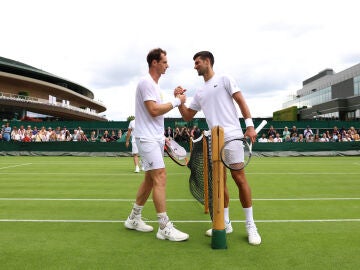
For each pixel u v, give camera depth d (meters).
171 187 7.50
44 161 15.23
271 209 5.09
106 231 3.88
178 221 4.37
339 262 2.85
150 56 3.68
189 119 4.03
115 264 2.82
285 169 11.41
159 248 3.24
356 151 18.69
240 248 3.23
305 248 3.22
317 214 4.73
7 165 13.01
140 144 3.62
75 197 6.18
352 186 7.50
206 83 3.67
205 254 3.06
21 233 3.79
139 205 3.87
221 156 3.17
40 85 68.56
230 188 7.27
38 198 6.07
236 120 3.61
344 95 58.94
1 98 54.28
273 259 2.92
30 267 2.77
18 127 24.83
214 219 3.23
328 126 24.42
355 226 4.05
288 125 24.56
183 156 4.05
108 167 12.24
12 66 65.56
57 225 4.16
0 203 5.60
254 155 18.45
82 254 3.08
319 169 11.41
